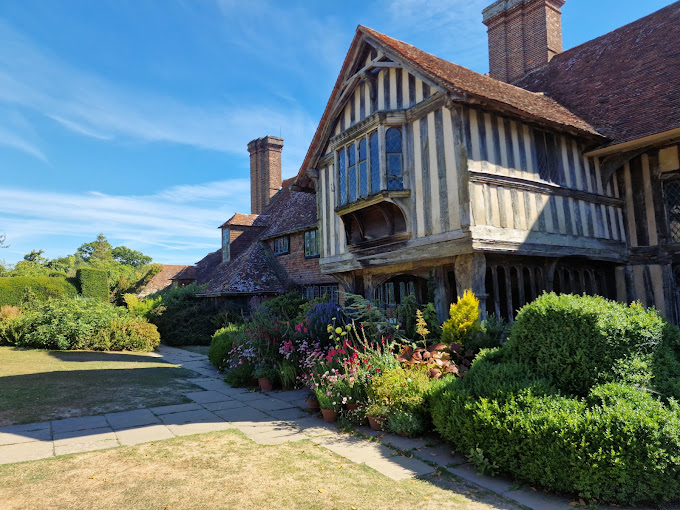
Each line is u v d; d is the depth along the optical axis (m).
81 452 4.75
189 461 4.50
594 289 9.86
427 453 4.77
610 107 9.99
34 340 14.13
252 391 8.12
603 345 4.49
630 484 3.53
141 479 4.04
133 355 13.82
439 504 3.60
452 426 4.62
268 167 25.84
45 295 20.95
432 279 8.98
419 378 5.69
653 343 4.68
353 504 3.59
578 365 4.55
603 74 11.55
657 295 9.49
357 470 4.29
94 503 3.56
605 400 4.09
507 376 4.73
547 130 8.92
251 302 17.59
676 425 3.61
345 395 6.09
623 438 3.59
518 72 15.88
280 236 19.22
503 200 8.05
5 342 15.20
